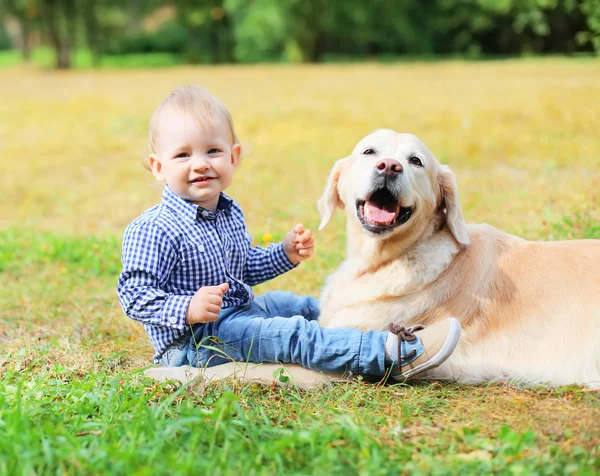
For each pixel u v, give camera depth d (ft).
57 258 19.29
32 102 56.34
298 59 122.01
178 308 9.77
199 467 7.06
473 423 8.36
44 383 10.09
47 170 31.68
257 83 66.13
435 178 11.19
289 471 7.14
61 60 119.55
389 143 11.28
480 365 10.27
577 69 50.70
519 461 7.22
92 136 38.81
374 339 9.87
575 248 10.96
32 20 126.31
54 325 14.02
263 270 12.04
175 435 7.95
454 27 109.70
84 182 29.30
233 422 8.08
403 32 117.08
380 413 8.89
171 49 156.97
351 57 125.70
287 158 29.76
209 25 137.18
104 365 11.29
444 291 10.84
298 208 21.45
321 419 8.23
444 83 55.83
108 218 24.02
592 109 31.96
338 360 9.91
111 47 150.82
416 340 9.68
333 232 18.84
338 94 51.88
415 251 11.11
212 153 10.84
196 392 9.56
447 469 7.05
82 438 7.82
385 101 45.62
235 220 11.60
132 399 8.91
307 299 12.55
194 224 10.68
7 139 39.55
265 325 10.22
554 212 16.96
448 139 30.37
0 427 7.93
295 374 10.21
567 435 7.74
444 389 9.74
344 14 117.80
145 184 28.12
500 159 26.27
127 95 58.29
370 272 11.51
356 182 11.33
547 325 10.25
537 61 70.69
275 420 8.79
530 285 10.62
